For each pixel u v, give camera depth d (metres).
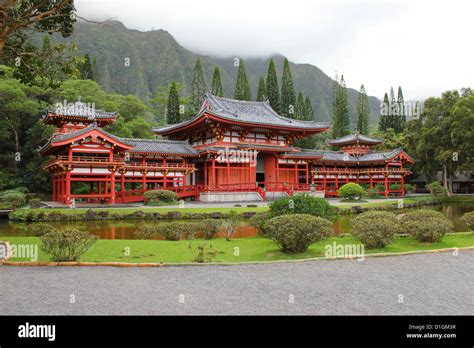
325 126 61.69
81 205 42.47
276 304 9.70
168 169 50.84
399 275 12.89
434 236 19.56
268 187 55.72
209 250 18.12
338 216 38.03
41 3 17.66
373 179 71.62
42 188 61.94
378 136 93.88
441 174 85.75
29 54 19.53
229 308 9.40
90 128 42.25
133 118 76.00
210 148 51.66
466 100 64.56
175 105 82.50
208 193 49.69
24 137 67.19
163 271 13.57
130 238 25.70
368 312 9.16
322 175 70.31
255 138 60.25
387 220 18.95
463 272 13.36
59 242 14.89
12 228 30.47
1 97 58.38
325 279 12.32
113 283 11.81
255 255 16.92
